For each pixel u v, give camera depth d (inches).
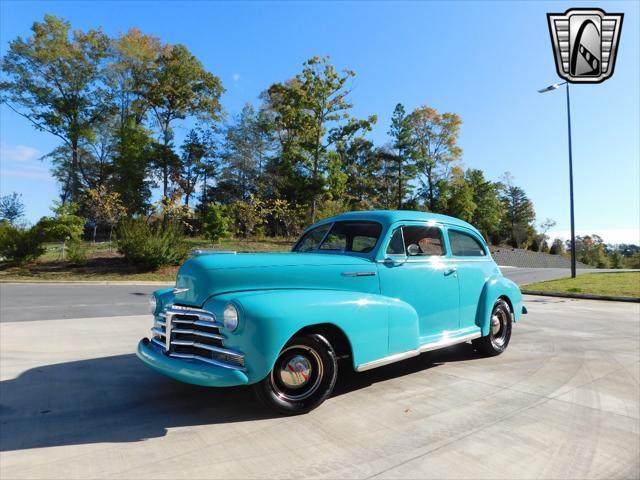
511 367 205.5
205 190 1919.3
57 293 518.3
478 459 114.0
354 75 1425.9
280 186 1745.8
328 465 109.9
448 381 182.1
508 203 3090.6
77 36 1723.7
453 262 203.8
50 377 182.5
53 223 850.8
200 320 141.3
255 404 152.6
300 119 1446.9
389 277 173.9
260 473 105.5
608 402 158.1
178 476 103.8
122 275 722.8
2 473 104.4
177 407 149.7
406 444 122.3
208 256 150.3
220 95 1886.1
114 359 211.6
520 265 1956.2
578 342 264.5
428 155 2096.5
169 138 1861.5
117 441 123.0
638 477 106.4
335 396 162.1
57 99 1705.2
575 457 116.0
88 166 1797.5
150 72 1812.3
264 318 129.4
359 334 151.0
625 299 507.8
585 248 2925.7
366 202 1859.0
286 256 158.4
